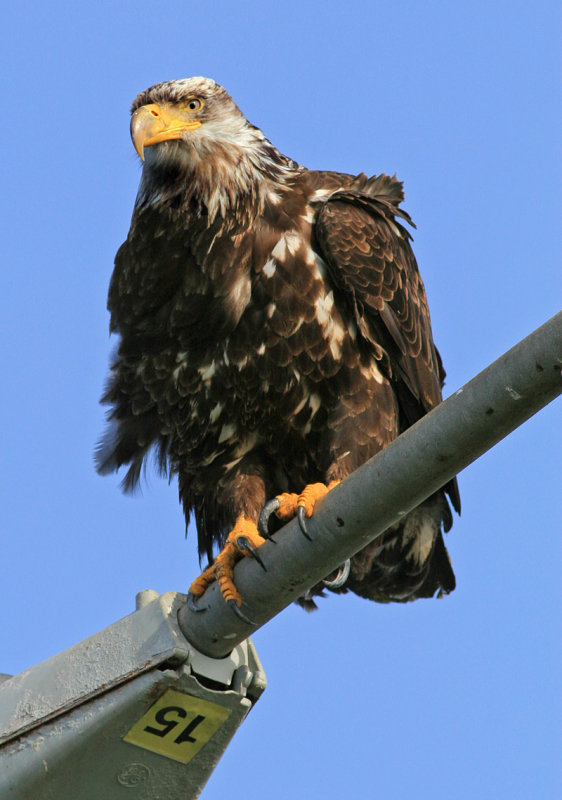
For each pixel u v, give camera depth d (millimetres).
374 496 6840
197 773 7594
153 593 7719
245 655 7594
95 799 7605
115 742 7348
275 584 7418
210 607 7438
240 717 7438
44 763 7398
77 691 7391
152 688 7223
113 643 7480
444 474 6586
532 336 5973
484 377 6195
